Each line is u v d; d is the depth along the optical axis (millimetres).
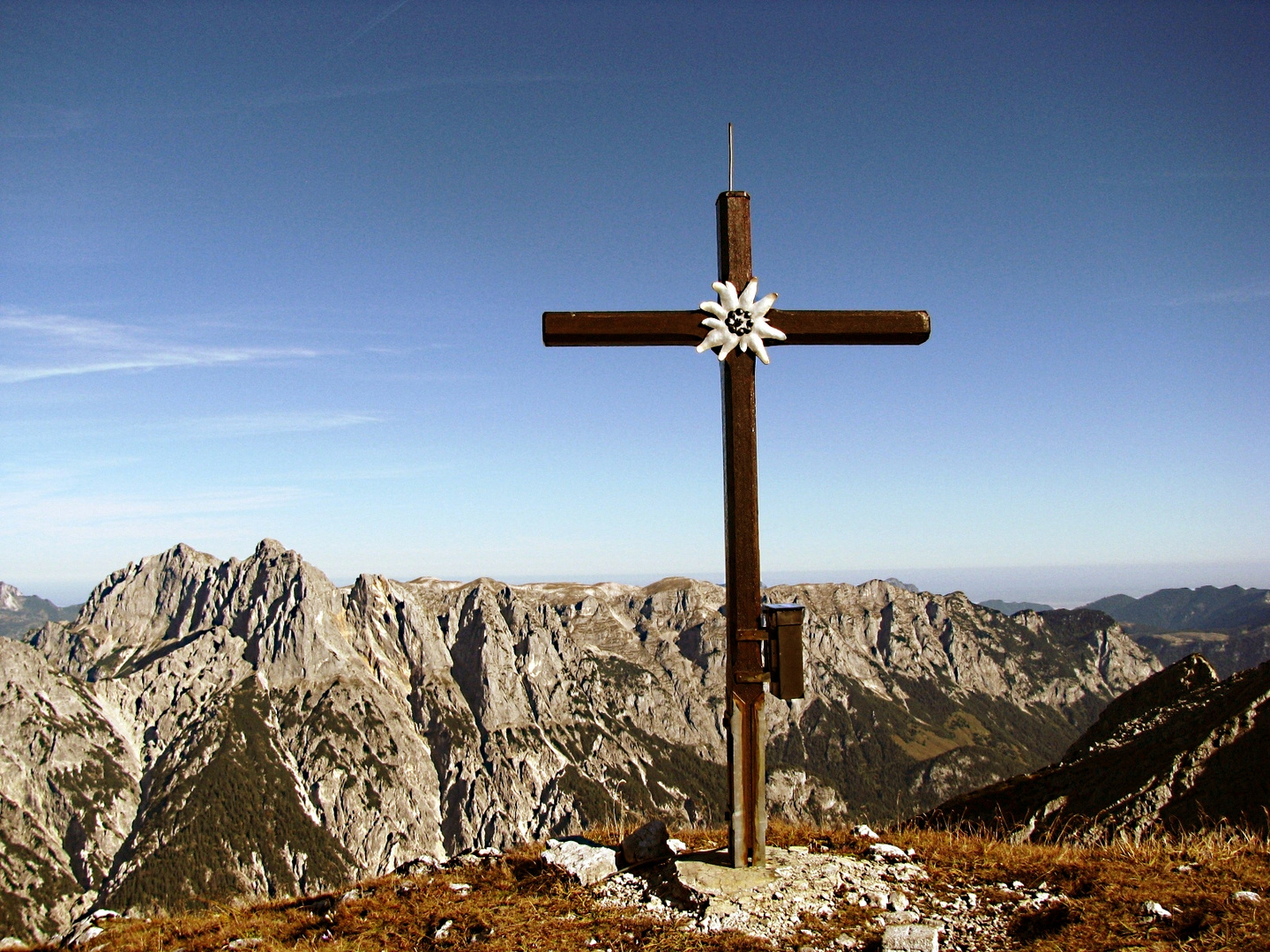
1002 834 18828
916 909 10844
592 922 11289
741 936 10320
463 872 14086
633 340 13195
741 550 12695
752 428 12836
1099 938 9516
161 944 13156
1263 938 9141
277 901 15406
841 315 13078
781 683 12195
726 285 12836
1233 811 16016
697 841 14641
